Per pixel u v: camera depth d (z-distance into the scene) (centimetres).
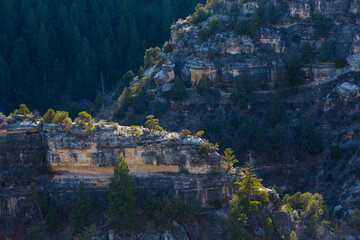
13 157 8862
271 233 8675
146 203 8631
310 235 9188
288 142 13288
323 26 15175
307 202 10025
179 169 9094
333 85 14625
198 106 14562
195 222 8681
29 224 8556
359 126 13212
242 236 8281
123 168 8331
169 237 8400
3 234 8438
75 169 8944
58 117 9169
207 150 9125
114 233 8331
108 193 8794
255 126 13450
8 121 8956
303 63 15150
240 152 13025
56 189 8794
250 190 8819
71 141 8844
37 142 8975
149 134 9088
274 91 14800
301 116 14362
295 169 12825
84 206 8419
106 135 8950
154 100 14950
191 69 15100
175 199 8625
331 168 12444
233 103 14512
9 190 8650
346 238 9288
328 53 14800
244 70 14862
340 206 10756
